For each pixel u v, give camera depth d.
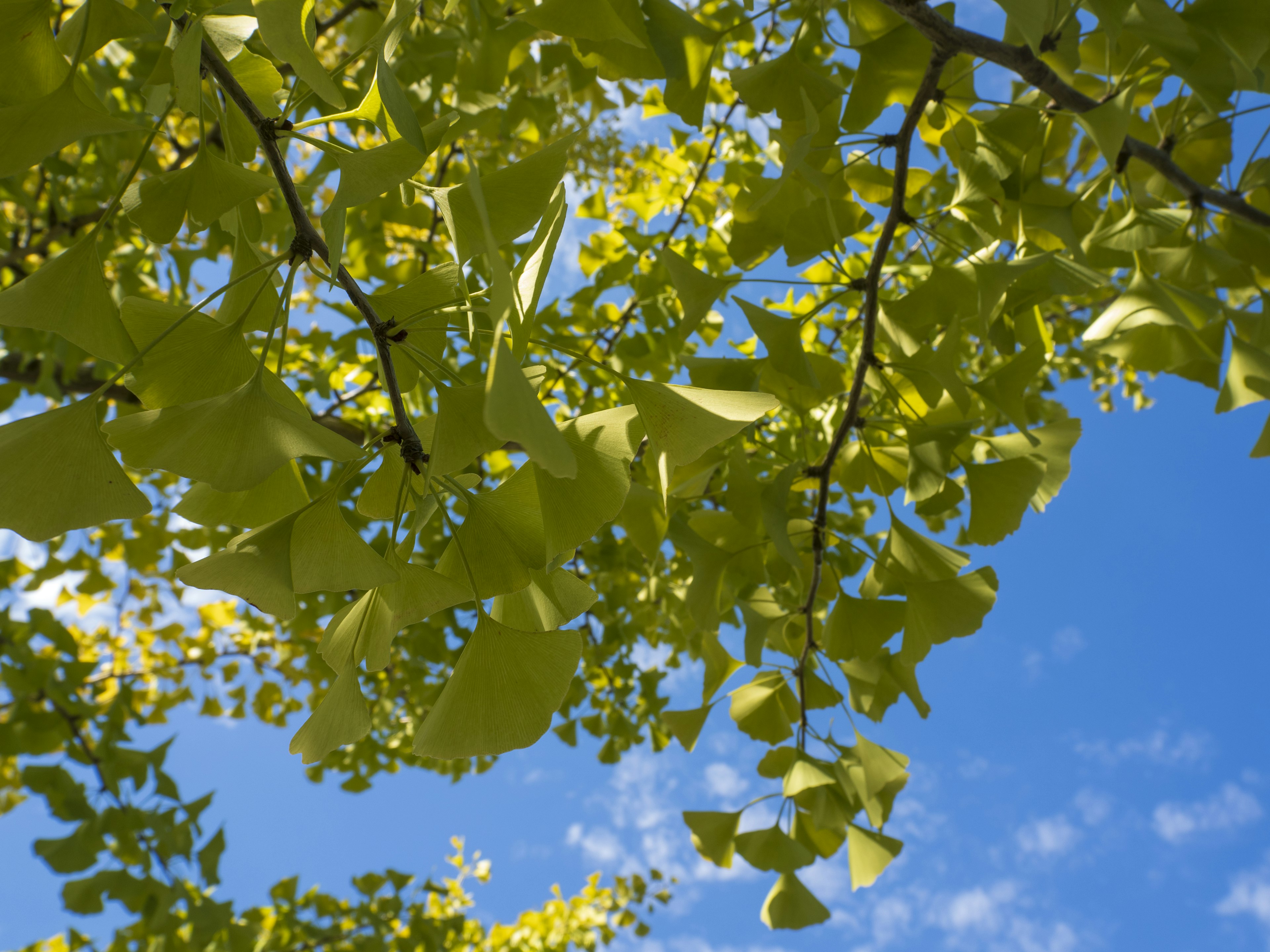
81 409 0.58
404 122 0.59
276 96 0.89
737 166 2.52
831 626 1.40
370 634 0.66
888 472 1.56
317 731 0.62
